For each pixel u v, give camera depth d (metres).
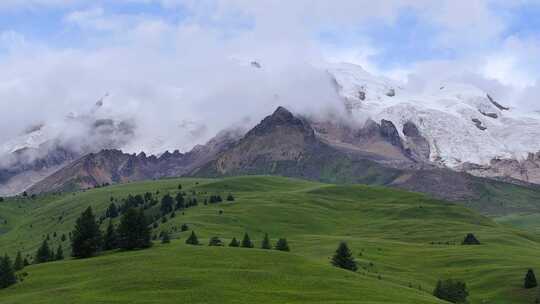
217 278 127.31
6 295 133.12
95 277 136.00
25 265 169.88
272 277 129.75
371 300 117.31
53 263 159.38
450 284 148.25
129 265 142.38
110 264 147.75
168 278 127.56
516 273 174.12
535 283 161.88
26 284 139.00
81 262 154.12
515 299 157.12
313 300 115.06
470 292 166.00
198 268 136.50
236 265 139.50
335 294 119.94
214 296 115.38
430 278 176.88
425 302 121.50
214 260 143.50
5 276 140.75
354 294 120.88
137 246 175.62
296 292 119.88
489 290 166.25
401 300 119.94
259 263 141.88
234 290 119.56
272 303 112.19
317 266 143.25
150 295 116.88
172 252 153.25
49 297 122.00
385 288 131.12
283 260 145.62
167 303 111.81
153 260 145.62
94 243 176.00
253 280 127.00
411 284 160.38
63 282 136.62
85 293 121.81
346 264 163.62
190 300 113.19
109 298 116.31
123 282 127.00
